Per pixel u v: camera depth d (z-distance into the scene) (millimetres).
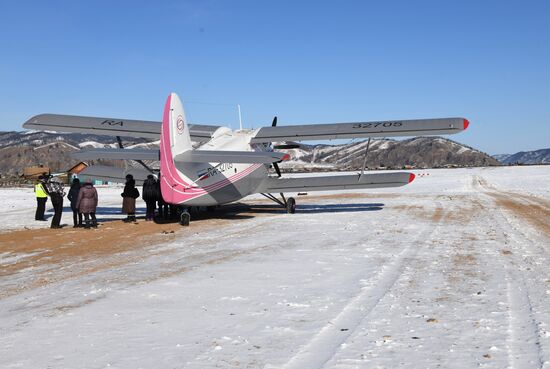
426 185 38719
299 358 3842
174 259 8781
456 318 4859
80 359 3898
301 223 14352
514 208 18516
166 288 6395
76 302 5789
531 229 12336
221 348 4094
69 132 18109
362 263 7980
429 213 16938
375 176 17422
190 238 11648
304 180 17625
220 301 5680
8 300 6062
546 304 5305
